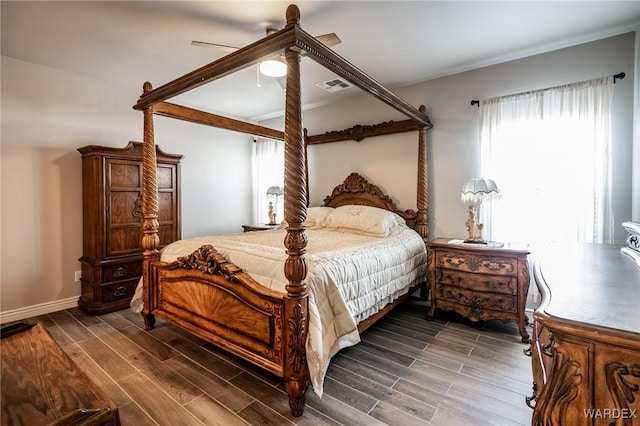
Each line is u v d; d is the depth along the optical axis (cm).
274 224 484
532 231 297
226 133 515
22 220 311
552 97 288
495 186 285
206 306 228
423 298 365
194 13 233
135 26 251
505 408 174
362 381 202
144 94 264
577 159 276
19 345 136
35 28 252
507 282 263
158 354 238
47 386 107
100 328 286
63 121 336
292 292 173
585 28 255
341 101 432
